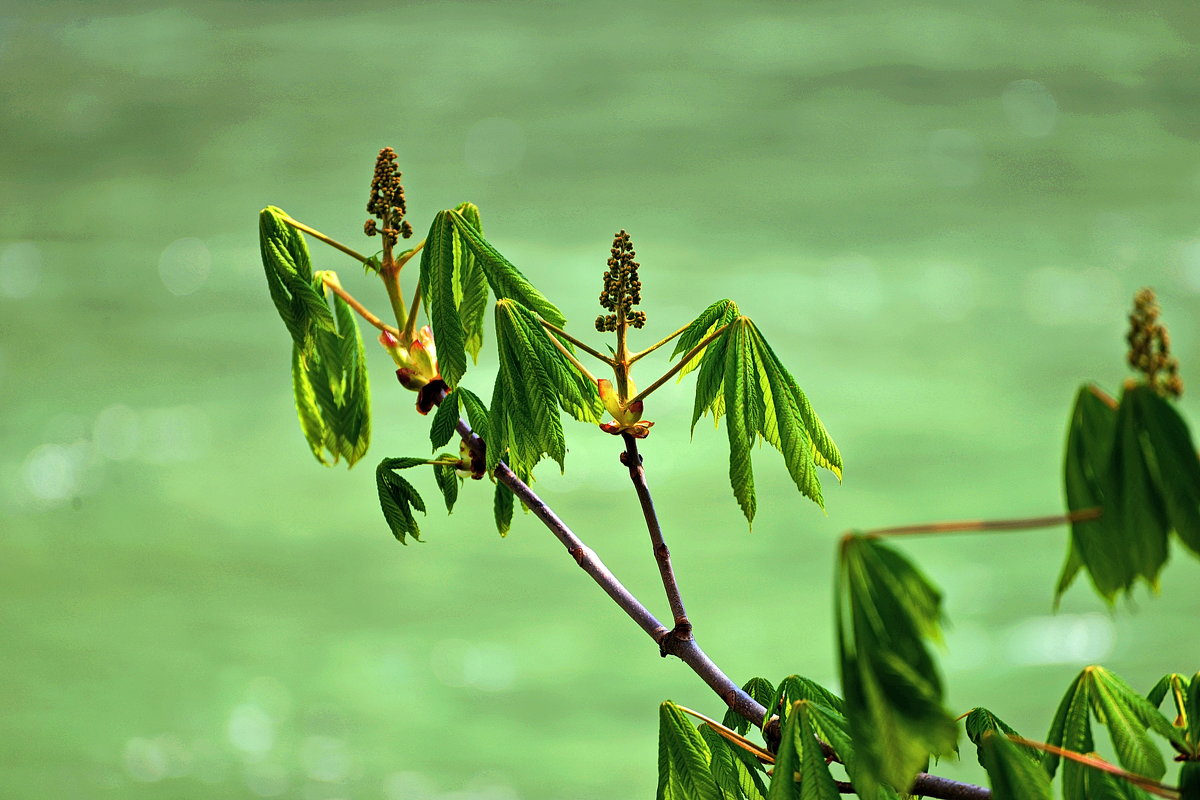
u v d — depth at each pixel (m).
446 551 11.27
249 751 8.71
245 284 16.97
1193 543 2.56
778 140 22.12
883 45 26.28
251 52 26.81
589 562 2.76
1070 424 2.59
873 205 19.30
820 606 10.23
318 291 2.83
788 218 18.80
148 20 29.33
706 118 23.14
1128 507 2.58
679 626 2.74
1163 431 2.57
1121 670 9.09
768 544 11.15
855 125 22.72
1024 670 9.21
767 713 2.73
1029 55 25.50
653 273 16.70
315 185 20.53
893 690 2.55
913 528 2.56
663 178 20.61
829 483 11.96
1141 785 2.65
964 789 2.66
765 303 15.84
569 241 17.97
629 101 23.88
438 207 19.52
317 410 2.89
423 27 28.22
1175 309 15.55
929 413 13.29
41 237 18.20
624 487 12.09
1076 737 2.68
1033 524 2.56
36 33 28.17
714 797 2.74
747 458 2.77
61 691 9.30
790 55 25.81
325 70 25.97
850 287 16.39
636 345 14.30
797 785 2.68
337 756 8.66
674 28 27.77
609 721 8.98
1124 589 2.58
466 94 24.55
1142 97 23.56
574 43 26.81
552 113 23.47
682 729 2.75
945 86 24.17
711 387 2.79
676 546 11.10
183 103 24.17
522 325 2.76
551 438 2.75
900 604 2.56
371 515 11.91
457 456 2.79
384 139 22.50
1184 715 2.69
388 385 13.68
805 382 14.02
